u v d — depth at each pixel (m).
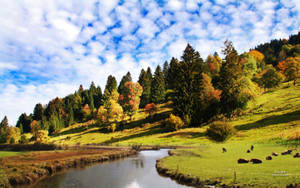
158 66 132.12
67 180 19.98
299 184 11.63
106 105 120.62
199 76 95.38
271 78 101.75
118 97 135.00
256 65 134.62
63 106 173.50
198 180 16.34
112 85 143.62
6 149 63.78
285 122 54.31
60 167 26.67
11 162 27.95
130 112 116.69
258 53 168.50
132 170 24.25
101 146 63.78
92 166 28.06
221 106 87.62
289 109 65.19
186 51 94.62
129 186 17.11
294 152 23.64
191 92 88.12
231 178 15.08
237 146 36.41
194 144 51.31
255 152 27.33
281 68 122.00
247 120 67.00
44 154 38.59
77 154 37.81
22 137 114.06
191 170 19.52
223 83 86.31
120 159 34.47
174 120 78.56
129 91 119.94
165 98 131.12
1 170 18.97
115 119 111.62
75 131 122.38
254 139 45.09
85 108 148.50
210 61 145.38
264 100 84.25
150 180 18.78
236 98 81.25
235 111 80.88
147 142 66.12
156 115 105.88
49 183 18.98
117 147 56.41
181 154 32.91
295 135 35.25
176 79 94.00
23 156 35.66
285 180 12.74
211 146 41.19
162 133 78.62
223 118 78.06
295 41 187.38
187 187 15.71
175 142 59.09
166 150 45.72
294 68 96.88
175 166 22.61
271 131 49.78
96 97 170.12
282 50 161.12
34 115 172.25
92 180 19.72
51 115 150.88
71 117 151.00
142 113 119.88
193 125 84.88
